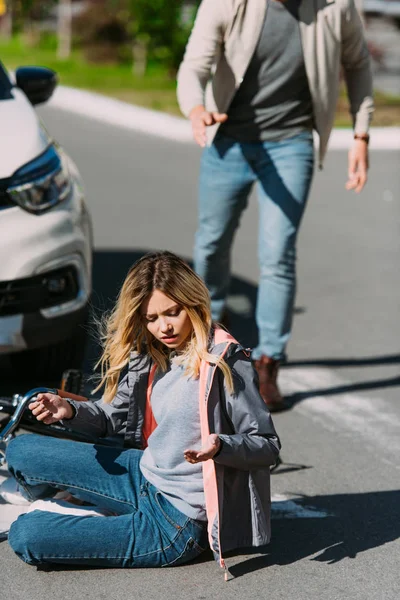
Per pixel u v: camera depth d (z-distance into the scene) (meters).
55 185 6.41
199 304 4.27
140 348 4.47
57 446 4.69
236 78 6.45
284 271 6.59
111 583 4.43
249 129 6.59
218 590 4.40
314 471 5.77
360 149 6.75
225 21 6.36
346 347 8.11
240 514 4.36
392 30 38.47
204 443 4.14
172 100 24.69
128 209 13.16
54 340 6.38
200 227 6.93
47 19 44.66
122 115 21.75
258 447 4.24
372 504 5.35
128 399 4.63
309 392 7.08
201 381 4.27
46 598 4.31
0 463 4.89
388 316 9.01
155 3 27.58
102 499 4.61
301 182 6.57
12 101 7.07
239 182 6.71
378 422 6.57
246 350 4.34
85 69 32.28
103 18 34.56
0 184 6.14
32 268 6.14
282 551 4.78
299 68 6.45
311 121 6.66
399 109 23.95
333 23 6.40
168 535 4.42
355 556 4.76
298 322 8.72
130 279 4.29
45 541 4.38
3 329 6.12
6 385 6.93
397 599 4.39
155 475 4.50
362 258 11.12
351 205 13.98
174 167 16.39
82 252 6.49
